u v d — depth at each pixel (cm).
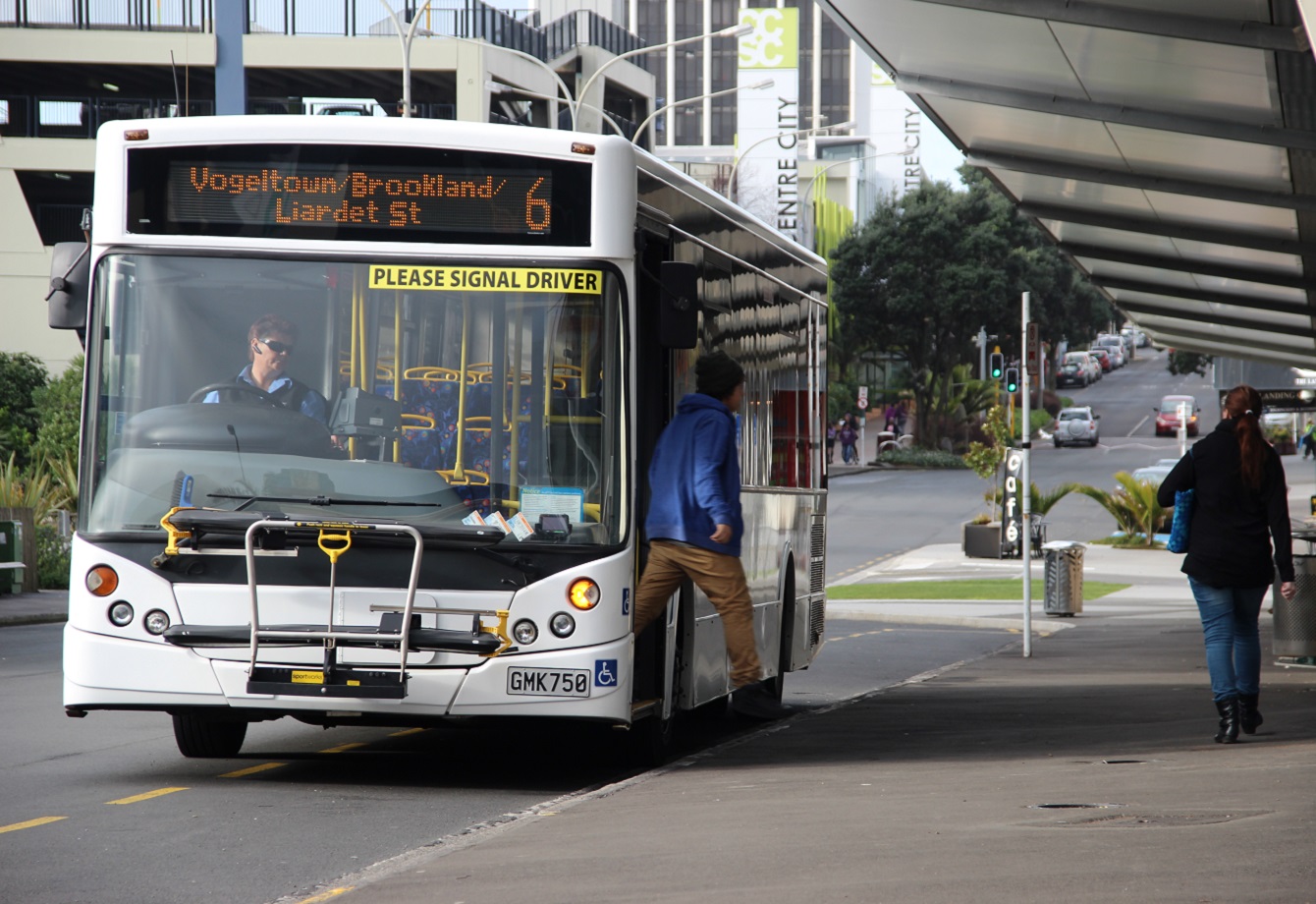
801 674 5372
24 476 9756
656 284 2752
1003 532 12412
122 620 2484
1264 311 7225
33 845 2122
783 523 3734
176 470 2508
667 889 1669
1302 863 1655
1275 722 3306
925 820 2062
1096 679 4909
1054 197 5575
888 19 3956
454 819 2344
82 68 14938
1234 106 4100
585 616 2478
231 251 2562
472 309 2545
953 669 5394
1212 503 2933
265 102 15550
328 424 2520
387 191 2564
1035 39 3866
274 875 1934
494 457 2520
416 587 2458
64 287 2589
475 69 15050
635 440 2556
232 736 2966
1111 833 1883
